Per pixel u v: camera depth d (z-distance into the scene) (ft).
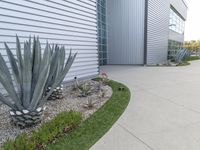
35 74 10.08
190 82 25.62
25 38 16.29
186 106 14.97
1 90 14.06
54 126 9.70
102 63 50.44
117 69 41.50
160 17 58.29
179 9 92.53
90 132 10.28
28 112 10.35
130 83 24.90
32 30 16.96
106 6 51.06
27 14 16.38
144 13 47.01
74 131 10.33
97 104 15.46
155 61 56.29
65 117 10.77
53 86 11.76
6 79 9.40
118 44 51.26
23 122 10.43
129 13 48.80
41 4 17.76
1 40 14.40
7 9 14.70
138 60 49.62
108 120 11.98
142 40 48.47
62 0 20.40
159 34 58.39
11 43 15.14
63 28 20.79
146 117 12.62
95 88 20.18
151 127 11.06
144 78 29.09
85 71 25.16
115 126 11.19
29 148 7.77
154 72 36.45
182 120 12.08
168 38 70.44
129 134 10.18
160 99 17.07
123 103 15.62
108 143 9.23
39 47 10.09
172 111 13.79
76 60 23.27
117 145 9.05
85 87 18.92
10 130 10.32
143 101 16.42
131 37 49.49
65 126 10.09
